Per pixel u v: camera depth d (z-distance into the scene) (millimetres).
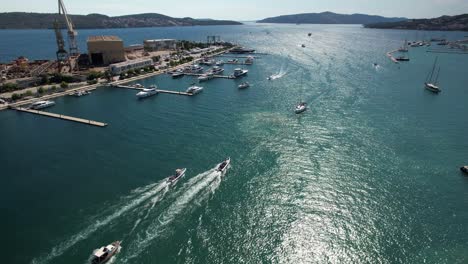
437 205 60750
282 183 68125
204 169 73562
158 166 75062
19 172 73000
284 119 108812
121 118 111500
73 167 75062
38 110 121688
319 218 57250
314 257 48875
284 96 139625
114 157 80125
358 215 58000
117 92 151250
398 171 73312
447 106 123438
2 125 106062
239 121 106938
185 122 106312
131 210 58562
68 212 58125
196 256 48500
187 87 161625
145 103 130875
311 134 95188
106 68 195125
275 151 83438
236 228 54562
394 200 62344
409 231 53969
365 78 176500
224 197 62938
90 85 161000
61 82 158500
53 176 70938
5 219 56344
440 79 172125
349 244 51344
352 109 120250
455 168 74562
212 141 89875
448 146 86688
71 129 101188
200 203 60938
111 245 48688
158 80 180375
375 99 133875
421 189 66062
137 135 95125
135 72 187500
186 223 55469
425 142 89375
